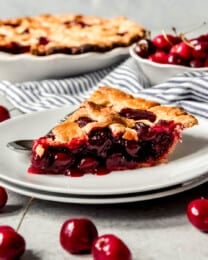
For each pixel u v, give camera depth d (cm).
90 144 62
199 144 66
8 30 96
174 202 60
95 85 88
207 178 61
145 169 62
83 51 88
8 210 59
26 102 82
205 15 139
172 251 53
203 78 76
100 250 50
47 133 68
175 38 85
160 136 63
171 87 78
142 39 88
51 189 57
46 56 86
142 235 55
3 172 60
